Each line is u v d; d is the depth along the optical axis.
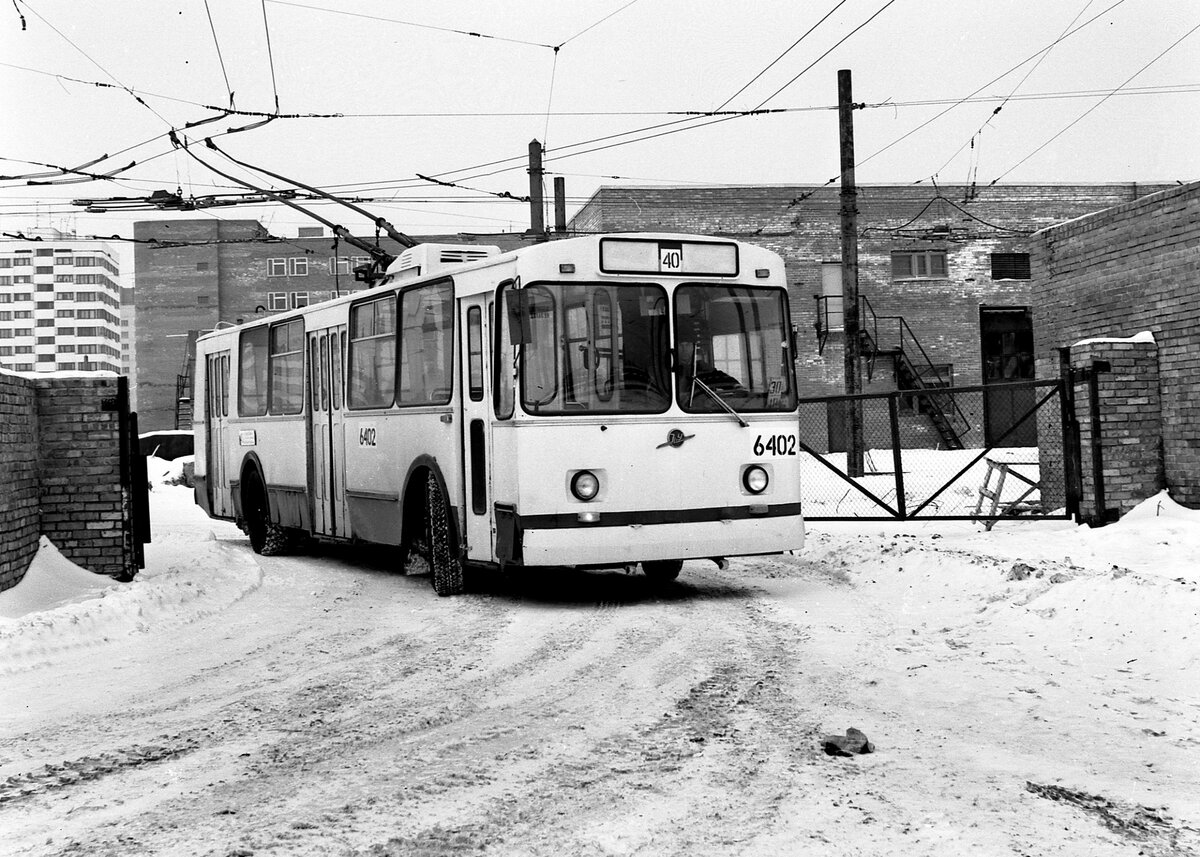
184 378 64.75
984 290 44.03
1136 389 14.23
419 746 5.91
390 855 4.30
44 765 5.73
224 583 12.18
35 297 186.12
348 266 80.06
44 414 11.34
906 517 15.20
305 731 6.30
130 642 9.30
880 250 43.69
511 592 11.91
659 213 42.34
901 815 4.67
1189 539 11.74
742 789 5.05
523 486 10.23
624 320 10.57
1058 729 6.04
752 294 11.13
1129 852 4.23
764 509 10.93
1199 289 13.59
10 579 10.17
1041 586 9.66
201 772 5.53
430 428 11.89
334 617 10.53
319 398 14.70
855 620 9.64
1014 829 4.49
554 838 4.45
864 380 43.38
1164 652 7.62
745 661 7.99
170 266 80.38
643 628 9.43
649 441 10.51
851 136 23.91
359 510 13.62
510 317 10.11
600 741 5.93
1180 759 5.47
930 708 6.56
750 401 10.98
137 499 12.05
